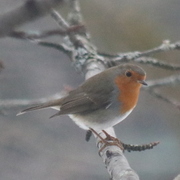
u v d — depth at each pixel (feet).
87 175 43.47
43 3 6.40
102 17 45.37
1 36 6.56
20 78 49.06
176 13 47.55
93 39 44.96
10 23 6.46
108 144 18.71
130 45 45.14
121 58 24.99
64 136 47.73
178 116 48.21
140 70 21.85
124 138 48.83
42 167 43.93
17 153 44.91
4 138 45.44
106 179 43.29
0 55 48.83
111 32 45.21
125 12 45.85
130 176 14.65
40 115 48.62
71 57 25.35
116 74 22.06
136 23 45.73
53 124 48.34
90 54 25.22
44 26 42.65
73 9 26.89
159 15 47.21
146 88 26.37
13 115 47.32
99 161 45.29
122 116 22.21
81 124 22.36
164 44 25.14
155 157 46.26
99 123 21.89
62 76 51.03
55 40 30.32
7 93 47.73
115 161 16.66
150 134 48.98
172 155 46.50
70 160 44.91
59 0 6.43
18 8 6.41
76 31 9.87
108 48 44.96
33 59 50.44
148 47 45.14
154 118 49.26
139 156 46.42
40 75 50.19
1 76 48.06
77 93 22.54
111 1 46.09
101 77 22.34
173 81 26.35
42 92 48.83
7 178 42.57
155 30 46.21
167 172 44.98
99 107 21.89
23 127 46.91
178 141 47.78
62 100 22.61
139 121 49.80
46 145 46.26
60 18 26.68
